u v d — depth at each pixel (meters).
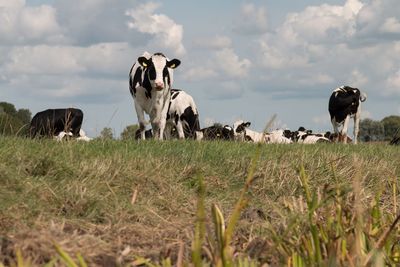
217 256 3.67
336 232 4.58
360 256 3.90
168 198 7.02
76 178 6.95
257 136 30.17
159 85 15.41
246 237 5.54
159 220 6.17
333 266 3.87
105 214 6.02
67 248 4.57
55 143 8.55
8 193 5.98
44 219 5.61
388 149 12.93
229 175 8.44
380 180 8.72
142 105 16.28
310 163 9.12
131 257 4.84
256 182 8.13
